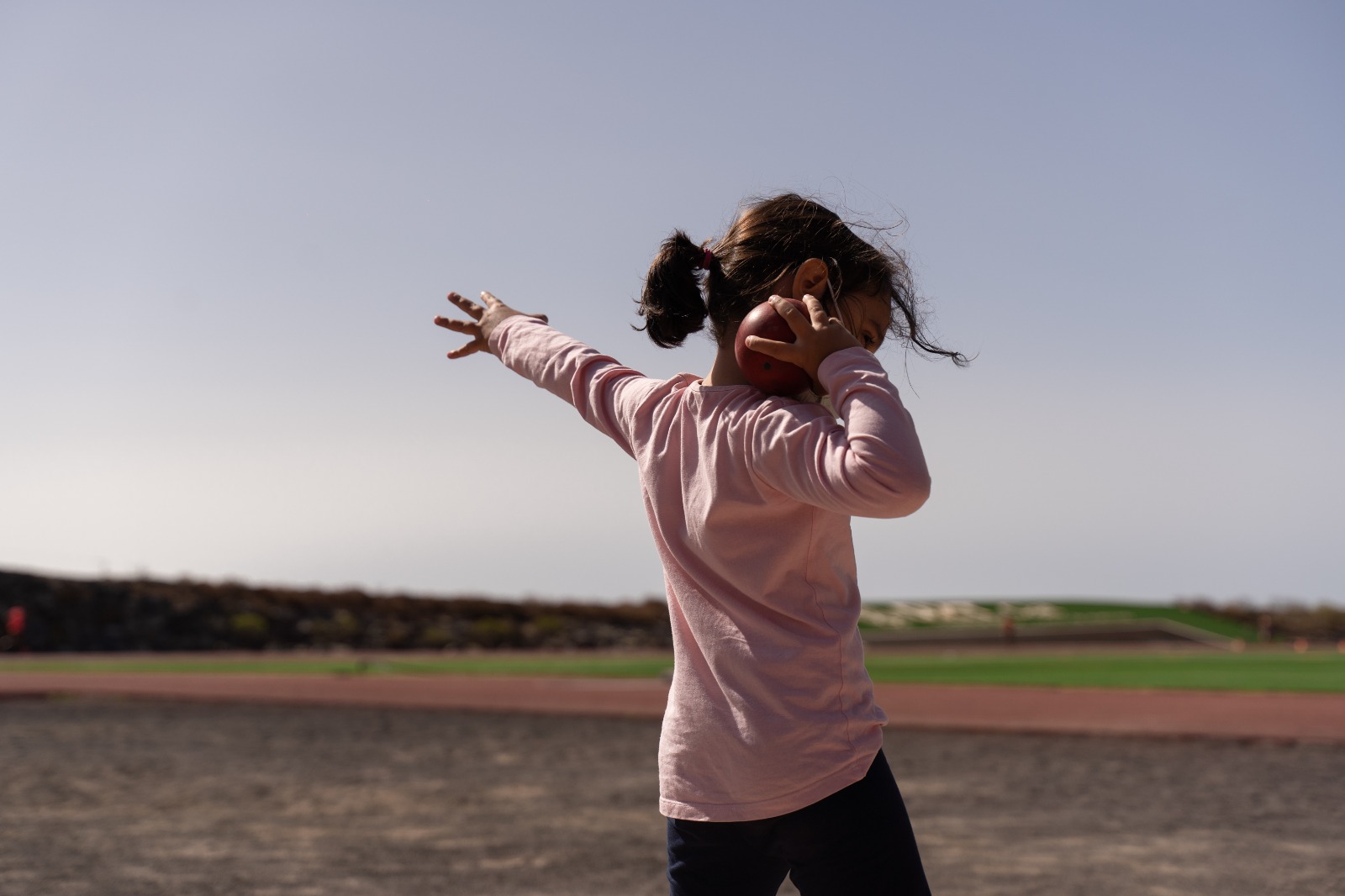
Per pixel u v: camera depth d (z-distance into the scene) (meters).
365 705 13.02
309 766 8.09
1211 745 8.77
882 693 13.41
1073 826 5.56
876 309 1.69
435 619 37.97
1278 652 27.03
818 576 1.55
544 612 40.16
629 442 1.77
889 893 1.54
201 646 32.81
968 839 5.25
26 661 25.22
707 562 1.59
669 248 1.72
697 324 1.73
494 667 21.98
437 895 4.23
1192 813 5.92
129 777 7.52
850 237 1.67
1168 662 20.75
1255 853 4.89
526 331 2.01
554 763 8.20
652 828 5.64
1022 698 12.47
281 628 35.03
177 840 5.36
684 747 1.63
